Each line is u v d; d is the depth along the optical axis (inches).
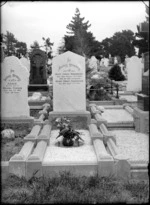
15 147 360.5
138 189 251.0
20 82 457.4
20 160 282.5
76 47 1438.2
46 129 412.8
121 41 2190.0
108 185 259.3
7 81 456.4
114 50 2201.0
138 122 454.3
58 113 463.8
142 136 429.7
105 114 575.2
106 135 372.2
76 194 240.4
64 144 358.0
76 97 475.2
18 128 451.2
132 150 361.4
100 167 281.3
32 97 734.5
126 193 243.8
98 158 287.9
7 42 1630.2
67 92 475.8
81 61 475.2
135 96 808.3
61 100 476.7
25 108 459.5
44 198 234.4
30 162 281.3
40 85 883.4
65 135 357.7
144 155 340.5
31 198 235.1
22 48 1801.2
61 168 282.5
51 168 282.5
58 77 475.2
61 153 330.0
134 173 281.9
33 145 345.4
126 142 398.9
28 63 954.1
